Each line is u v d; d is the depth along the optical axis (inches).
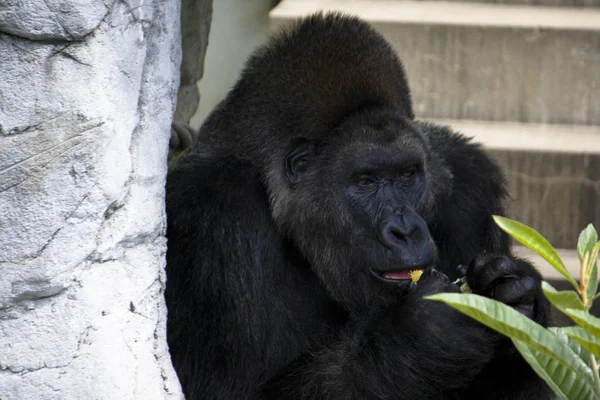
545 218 706.2
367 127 359.9
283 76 372.5
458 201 414.3
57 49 248.7
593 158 695.7
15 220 249.6
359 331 357.7
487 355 330.6
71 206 255.0
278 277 380.2
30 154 248.8
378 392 336.8
